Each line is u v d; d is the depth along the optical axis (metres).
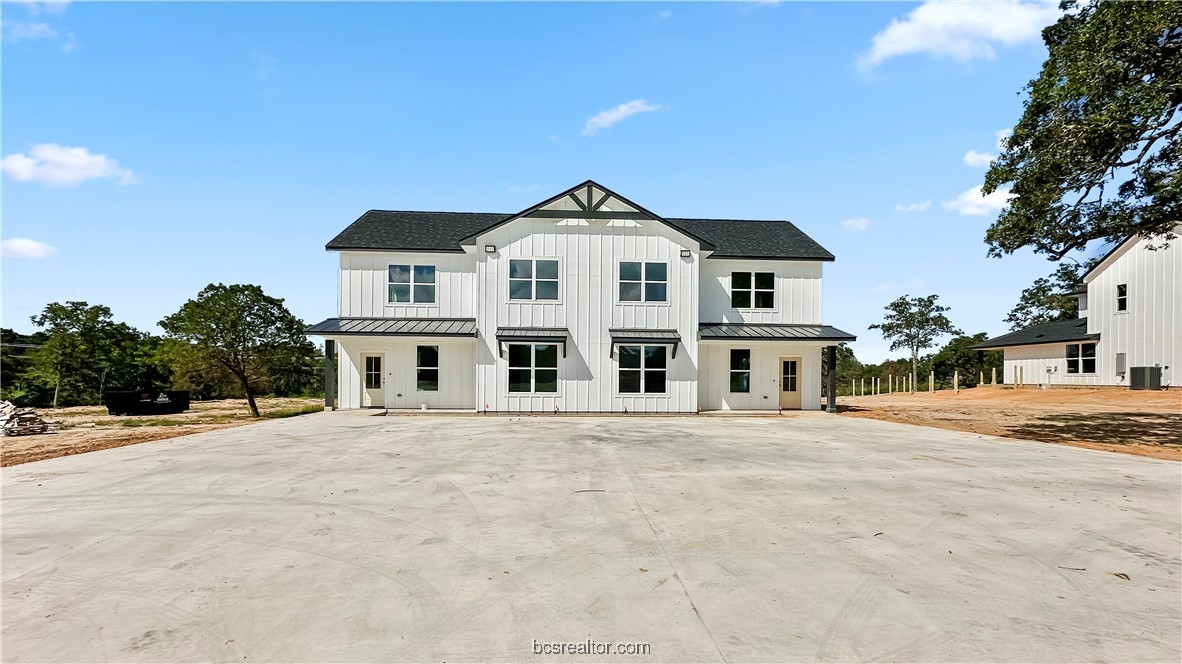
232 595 3.73
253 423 15.46
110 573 4.12
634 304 17.75
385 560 4.38
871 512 5.83
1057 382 27.95
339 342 18.89
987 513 5.82
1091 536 5.07
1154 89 8.98
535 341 17.14
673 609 3.52
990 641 3.14
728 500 6.30
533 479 7.42
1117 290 24.95
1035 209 10.84
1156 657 2.98
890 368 45.84
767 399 19.27
